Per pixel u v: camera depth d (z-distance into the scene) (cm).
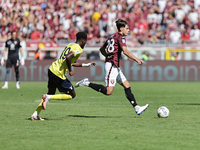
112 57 2572
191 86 5928
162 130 2189
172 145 1798
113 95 4553
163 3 8962
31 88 5341
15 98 4069
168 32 8550
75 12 8919
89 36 8250
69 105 3503
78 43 2531
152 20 8700
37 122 2456
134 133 2089
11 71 6719
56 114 2881
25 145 1775
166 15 8812
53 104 3575
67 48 2469
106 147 1742
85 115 2833
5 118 2631
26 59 7075
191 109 3244
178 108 3316
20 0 9162
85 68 6788
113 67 2572
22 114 2850
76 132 2105
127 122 2481
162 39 8488
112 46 2552
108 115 2841
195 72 6894
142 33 8494
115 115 2844
